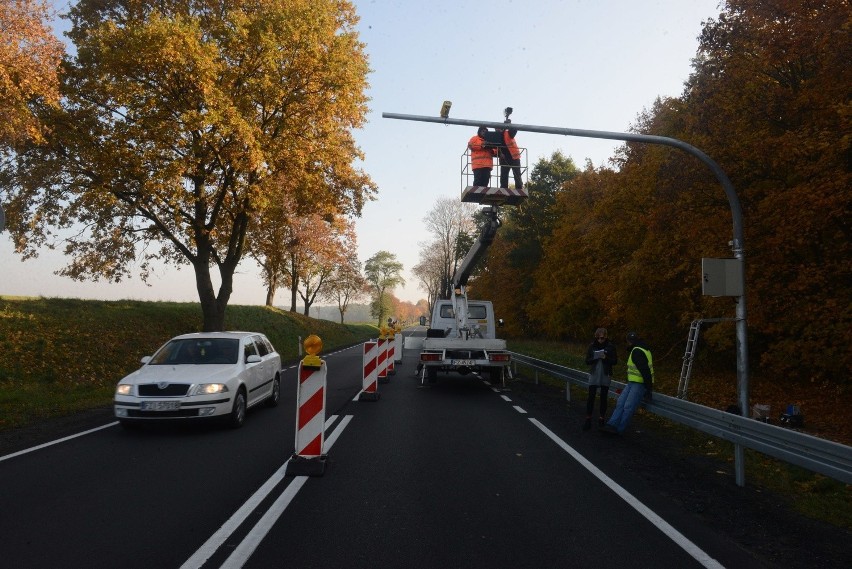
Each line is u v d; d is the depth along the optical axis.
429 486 6.37
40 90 13.44
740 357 9.51
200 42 18.75
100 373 17.33
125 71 18.67
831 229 12.80
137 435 9.27
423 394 14.89
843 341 12.96
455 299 16.81
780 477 7.02
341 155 22.16
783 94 13.62
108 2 20.83
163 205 21.16
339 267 57.69
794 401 14.50
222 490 6.14
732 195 9.70
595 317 36.56
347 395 14.48
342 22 23.72
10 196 19.77
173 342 11.02
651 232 19.97
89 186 20.00
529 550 4.56
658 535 4.93
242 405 10.16
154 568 4.14
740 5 14.14
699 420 7.67
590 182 34.78
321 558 4.35
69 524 5.05
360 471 7.01
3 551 4.43
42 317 19.97
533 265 47.78
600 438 9.38
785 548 4.68
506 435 9.45
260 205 20.16
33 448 8.27
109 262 22.20
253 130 18.88
